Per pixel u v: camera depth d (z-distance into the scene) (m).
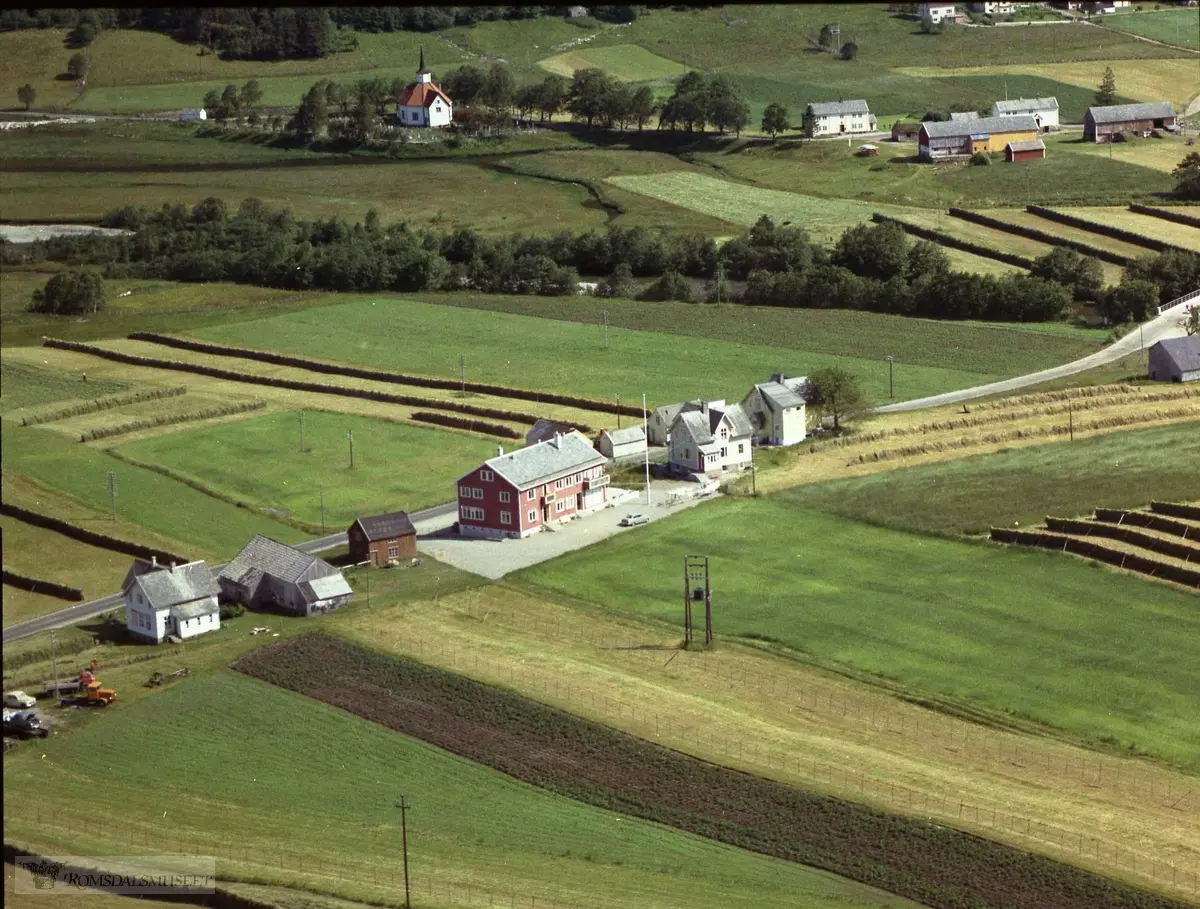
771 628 165.25
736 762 139.12
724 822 130.62
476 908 118.25
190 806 136.62
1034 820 128.50
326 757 144.62
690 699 151.12
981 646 159.25
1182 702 146.75
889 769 137.12
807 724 145.62
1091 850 124.12
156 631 170.88
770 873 123.38
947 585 173.25
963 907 118.06
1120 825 127.50
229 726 151.00
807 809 131.50
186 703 155.50
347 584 178.12
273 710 153.62
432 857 127.00
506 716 149.50
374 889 121.56
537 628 168.50
